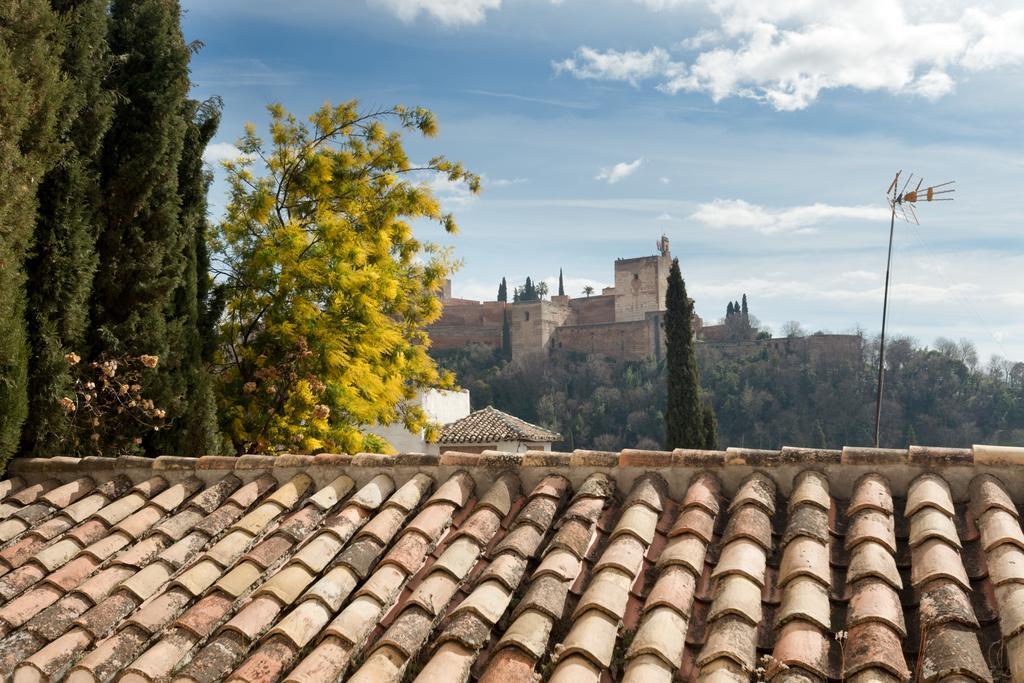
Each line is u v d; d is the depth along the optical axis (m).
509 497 4.14
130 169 7.42
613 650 3.01
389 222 12.83
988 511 3.32
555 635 3.15
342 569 3.70
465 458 4.43
